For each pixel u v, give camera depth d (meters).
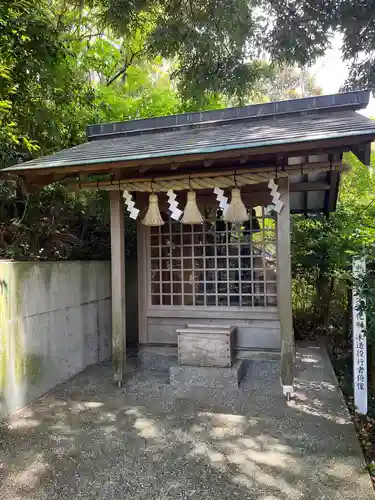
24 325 3.66
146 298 4.95
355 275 3.45
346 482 2.30
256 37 5.91
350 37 5.37
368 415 3.58
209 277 4.81
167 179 3.89
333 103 4.14
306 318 6.79
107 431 3.05
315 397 3.77
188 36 6.04
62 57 4.71
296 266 6.45
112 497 2.19
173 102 8.27
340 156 3.62
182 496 2.19
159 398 3.79
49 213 5.95
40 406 3.61
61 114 5.50
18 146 5.11
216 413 3.39
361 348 3.58
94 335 5.17
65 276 4.48
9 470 2.49
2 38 3.96
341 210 6.48
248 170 3.67
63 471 2.47
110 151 4.00
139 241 4.98
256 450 2.71
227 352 4.13
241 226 4.68
